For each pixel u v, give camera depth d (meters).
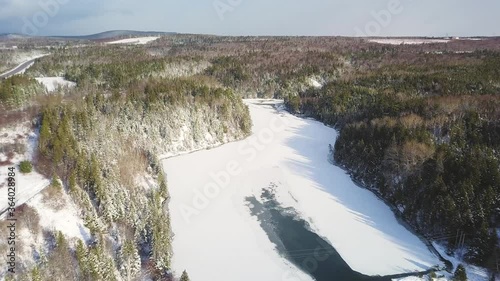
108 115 87.56
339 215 70.88
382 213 71.62
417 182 69.94
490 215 58.91
